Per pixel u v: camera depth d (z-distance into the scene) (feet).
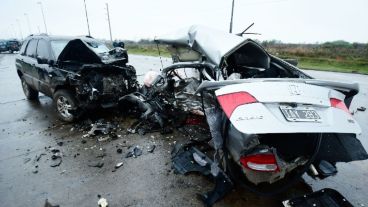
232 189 9.84
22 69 22.74
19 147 13.75
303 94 7.88
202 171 10.83
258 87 8.13
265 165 8.08
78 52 17.99
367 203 9.26
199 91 9.04
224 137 8.84
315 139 8.96
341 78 36.76
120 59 19.17
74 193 9.80
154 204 9.13
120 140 14.65
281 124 7.09
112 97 18.12
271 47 92.99
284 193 9.77
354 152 9.11
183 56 16.19
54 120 18.08
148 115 16.20
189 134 14.82
